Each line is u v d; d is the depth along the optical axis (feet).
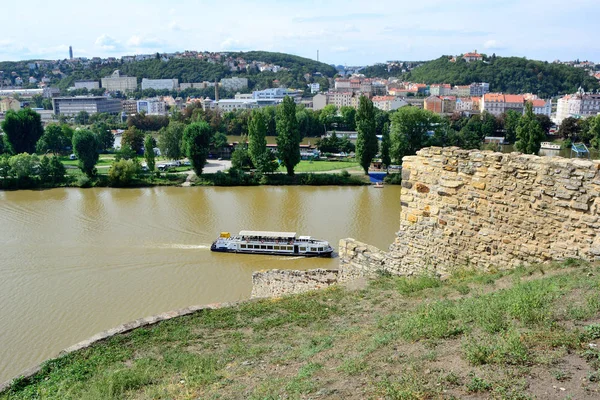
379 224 184.65
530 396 28.02
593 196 48.88
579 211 50.03
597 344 32.76
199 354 48.44
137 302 124.36
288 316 56.80
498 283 51.85
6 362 96.58
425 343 37.81
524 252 54.75
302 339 48.65
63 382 45.78
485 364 32.24
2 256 157.99
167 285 135.23
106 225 190.90
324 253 160.15
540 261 53.42
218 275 143.23
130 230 184.55
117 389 42.19
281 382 36.42
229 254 161.38
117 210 214.69
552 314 38.17
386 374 33.63
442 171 61.52
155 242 171.22
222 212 208.95
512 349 33.04
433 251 63.72
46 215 207.00
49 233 181.57
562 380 29.35
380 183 265.54
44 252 161.48
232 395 36.22
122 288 133.28
